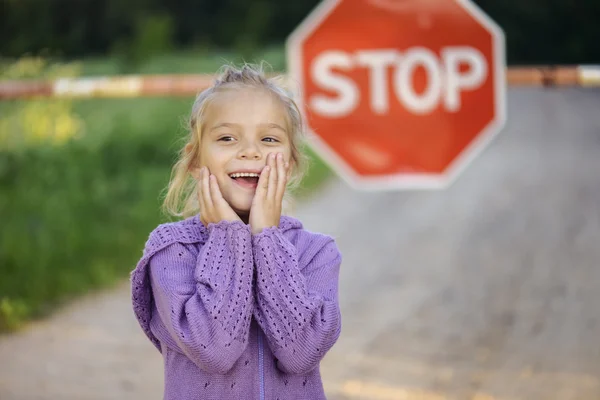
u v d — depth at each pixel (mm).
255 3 38406
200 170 2154
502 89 3951
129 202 8812
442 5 3938
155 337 2246
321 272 2176
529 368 4629
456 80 3967
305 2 38375
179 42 38625
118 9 36375
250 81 2232
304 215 9617
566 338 5160
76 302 6090
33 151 9328
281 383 2092
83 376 4539
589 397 4160
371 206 10031
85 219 7730
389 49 3959
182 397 2057
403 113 3994
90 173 9297
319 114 3988
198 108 2238
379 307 5941
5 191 8117
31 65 11711
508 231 8391
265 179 2117
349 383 4414
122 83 4359
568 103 21344
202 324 1954
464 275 6781
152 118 13023
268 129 2166
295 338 1997
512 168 12242
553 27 35938
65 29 35625
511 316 5656
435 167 4004
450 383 4406
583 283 6406
